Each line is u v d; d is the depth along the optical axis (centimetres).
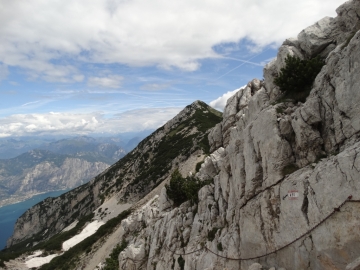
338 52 1744
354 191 1222
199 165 7406
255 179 1980
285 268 1623
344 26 2205
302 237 1481
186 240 3064
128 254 3816
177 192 4284
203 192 3200
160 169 11781
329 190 1344
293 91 2147
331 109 1675
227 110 4278
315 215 1410
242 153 2259
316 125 1731
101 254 5928
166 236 3406
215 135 4684
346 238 1238
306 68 2052
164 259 3186
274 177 1783
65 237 9894
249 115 2728
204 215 3005
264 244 1812
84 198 17938
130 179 13988
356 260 1093
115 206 11638
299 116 1775
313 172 1484
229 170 2598
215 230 2603
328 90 1722
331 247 1307
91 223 10919
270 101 2447
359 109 1457
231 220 2394
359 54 1480
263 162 1905
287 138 1839
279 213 1695
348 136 1513
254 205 1936
